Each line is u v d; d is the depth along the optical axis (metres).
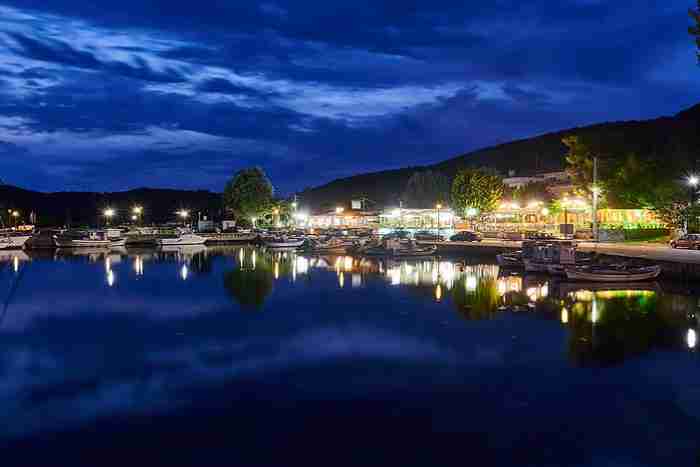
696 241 52.88
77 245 94.94
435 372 20.86
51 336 26.95
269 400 18.27
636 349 23.77
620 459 14.41
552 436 15.65
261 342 25.48
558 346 24.30
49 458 14.63
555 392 18.72
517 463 14.27
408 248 70.25
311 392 18.94
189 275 52.66
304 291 40.97
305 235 95.56
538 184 114.50
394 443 15.32
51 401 18.36
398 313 31.94
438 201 130.12
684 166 67.50
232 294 39.97
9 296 39.59
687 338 25.55
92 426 16.44
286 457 14.66
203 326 28.94
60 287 44.34
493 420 16.61
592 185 69.62
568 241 58.91
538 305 34.34
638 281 41.94
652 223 67.25
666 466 14.08
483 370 21.08
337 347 24.48
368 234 90.62
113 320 30.75
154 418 16.98
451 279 47.59
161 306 35.12
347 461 14.46
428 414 17.08
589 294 38.28
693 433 15.73
